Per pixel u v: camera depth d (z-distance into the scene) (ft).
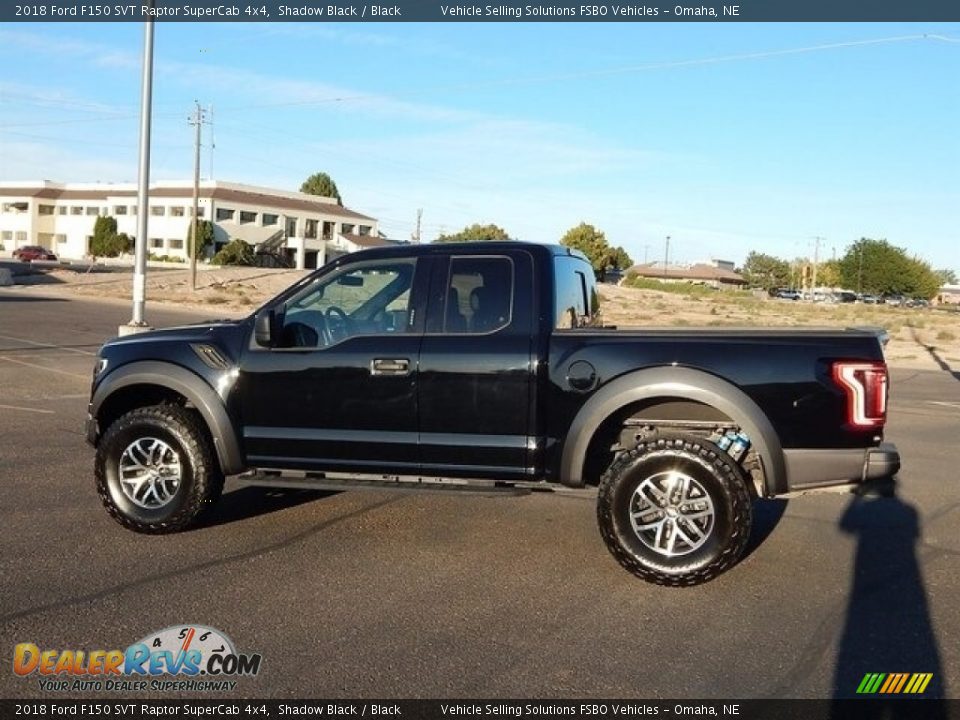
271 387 20.90
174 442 21.36
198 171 151.94
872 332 18.90
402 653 15.38
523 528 23.03
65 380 49.01
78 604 17.26
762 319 150.10
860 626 16.88
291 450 20.95
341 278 21.30
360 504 25.16
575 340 19.57
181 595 17.83
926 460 34.19
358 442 20.51
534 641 15.97
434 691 14.06
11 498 24.76
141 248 57.72
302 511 24.29
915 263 376.07
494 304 20.18
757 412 18.48
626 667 14.98
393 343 20.34
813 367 18.42
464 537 22.16
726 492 18.33
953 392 61.16
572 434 19.30
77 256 325.21
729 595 18.45
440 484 20.52
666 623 16.90
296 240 301.43
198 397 21.18
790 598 18.34
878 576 19.80
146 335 22.70
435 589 18.48
